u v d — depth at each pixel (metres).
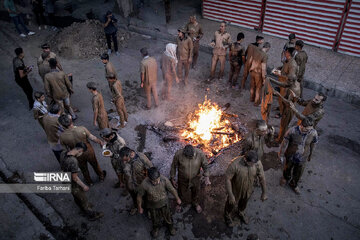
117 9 13.94
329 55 10.06
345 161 6.64
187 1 15.12
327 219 5.53
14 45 12.07
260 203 5.84
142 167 4.91
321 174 6.38
